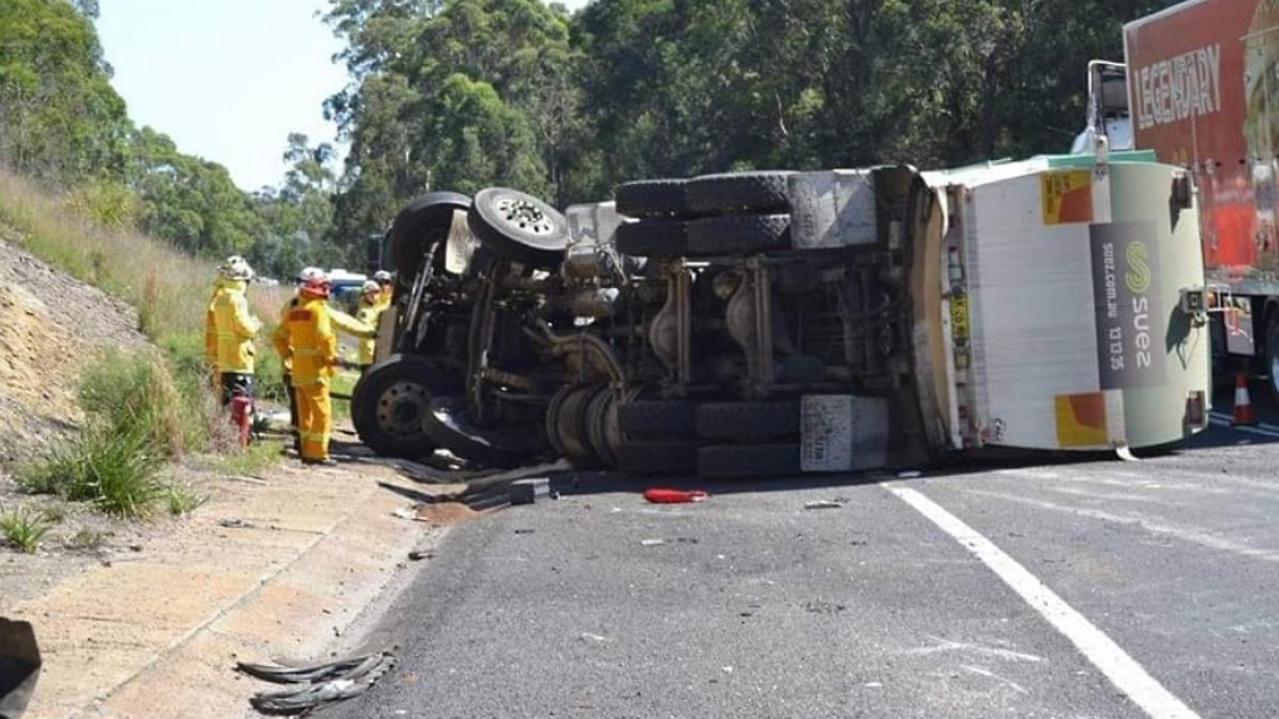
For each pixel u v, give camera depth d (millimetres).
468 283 17891
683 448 14602
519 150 72188
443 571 10430
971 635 7883
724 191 14492
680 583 9500
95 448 11102
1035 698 6801
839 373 14539
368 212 75375
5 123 32031
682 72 58625
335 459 16766
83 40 50188
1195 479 12594
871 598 8805
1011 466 14070
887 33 45688
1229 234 18422
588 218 17203
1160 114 19953
